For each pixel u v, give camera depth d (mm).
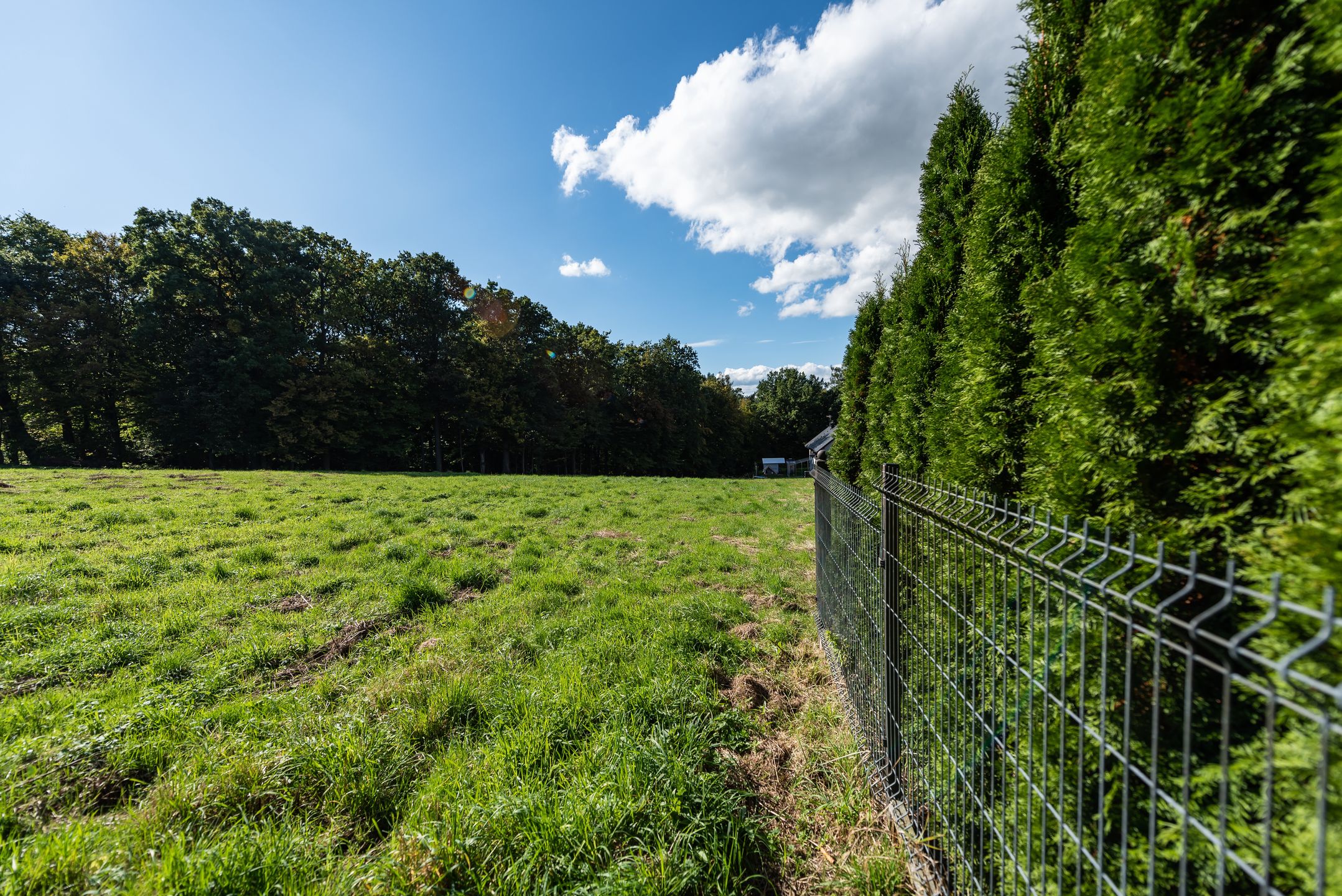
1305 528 1045
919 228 4367
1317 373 1066
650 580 6730
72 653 4078
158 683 3787
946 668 2109
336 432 29641
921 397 3971
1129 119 1583
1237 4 1373
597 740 2992
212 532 8242
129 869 2021
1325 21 1169
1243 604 1257
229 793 2512
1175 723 1356
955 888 2045
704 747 3006
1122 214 1632
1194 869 1253
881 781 2777
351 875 2082
